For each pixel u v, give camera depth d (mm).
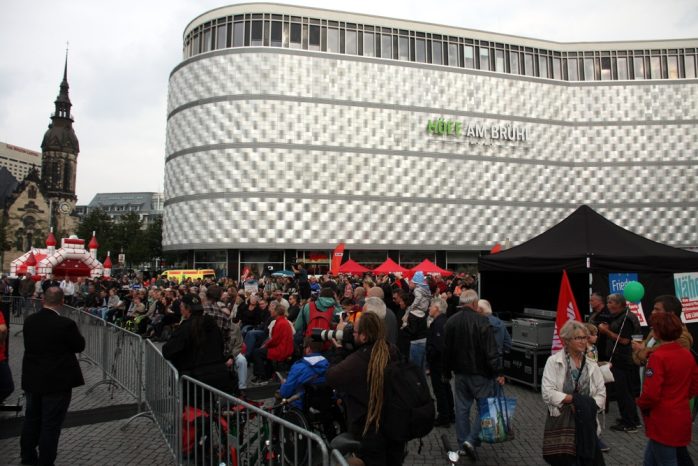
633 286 7047
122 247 62125
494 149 41094
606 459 5863
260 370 10547
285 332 9570
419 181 39250
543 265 9750
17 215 99375
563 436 4312
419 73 39781
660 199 42500
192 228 37031
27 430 5688
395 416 3783
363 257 38219
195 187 37188
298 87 37250
